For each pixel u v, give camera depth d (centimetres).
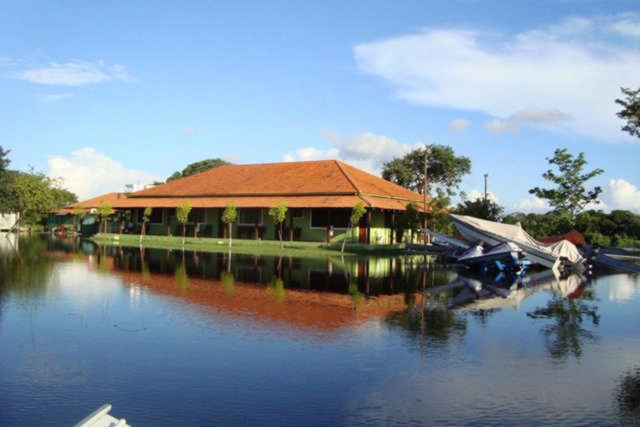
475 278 2230
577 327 1209
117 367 846
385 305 1441
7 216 6962
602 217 6769
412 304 1474
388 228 4178
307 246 3769
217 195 4366
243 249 3694
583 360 930
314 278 2023
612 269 3191
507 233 2947
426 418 664
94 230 5850
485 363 899
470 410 693
